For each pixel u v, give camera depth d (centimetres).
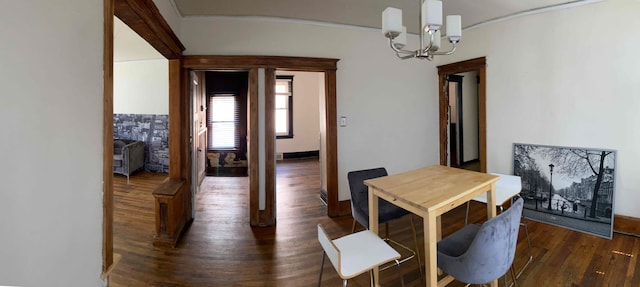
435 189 172
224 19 317
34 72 88
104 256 129
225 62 315
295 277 219
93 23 120
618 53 268
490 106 357
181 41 310
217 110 626
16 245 81
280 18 327
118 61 581
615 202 277
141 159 573
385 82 381
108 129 132
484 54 359
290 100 771
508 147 345
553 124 309
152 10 193
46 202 93
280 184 509
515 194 235
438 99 417
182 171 321
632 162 267
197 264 238
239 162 634
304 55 338
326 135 357
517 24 328
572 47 293
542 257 239
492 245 134
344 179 363
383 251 156
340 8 305
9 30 78
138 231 303
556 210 309
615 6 267
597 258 236
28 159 86
